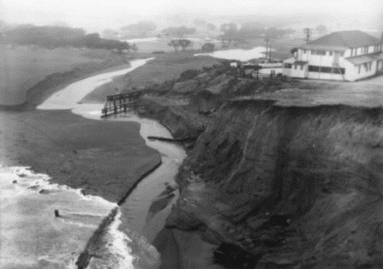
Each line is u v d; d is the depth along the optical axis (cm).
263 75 6656
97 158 5188
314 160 3156
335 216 2800
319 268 2566
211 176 4122
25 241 3231
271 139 3428
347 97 3688
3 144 5375
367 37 5769
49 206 3850
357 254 2453
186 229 3472
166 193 4288
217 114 4625
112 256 3167
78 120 7081
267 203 3344
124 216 3831
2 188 4184
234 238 3169
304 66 5481
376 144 2814
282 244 2967
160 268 3062
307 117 3338
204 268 2991
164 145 5978
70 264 2978
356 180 2844
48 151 5309
